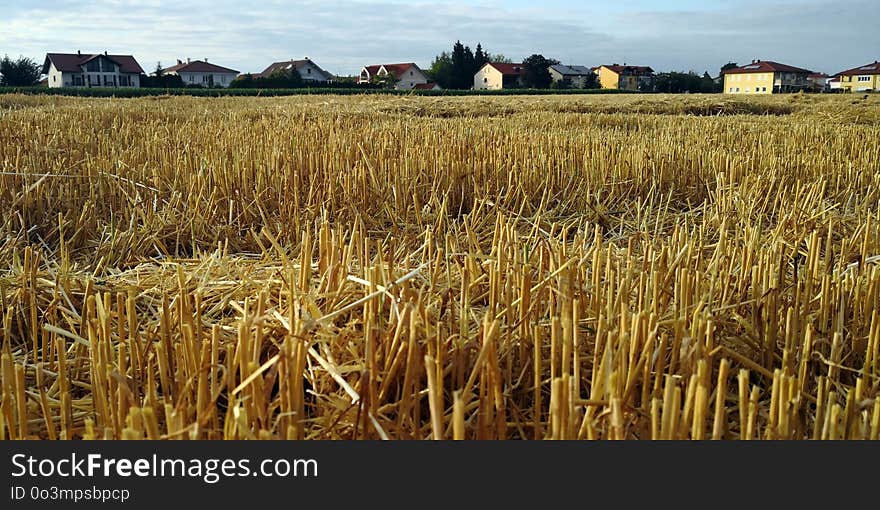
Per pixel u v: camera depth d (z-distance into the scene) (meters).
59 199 5.66
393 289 2.93
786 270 3.92
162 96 31.66
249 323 2.43
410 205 5.78
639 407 2.50
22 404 2.19
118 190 6.06
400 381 2.54
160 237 5.21
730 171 6.76
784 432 2.14
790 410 2.22
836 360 2.75
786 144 9.20
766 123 14.20
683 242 3.89
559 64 111.50
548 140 8.66
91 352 2.49
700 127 12.53
